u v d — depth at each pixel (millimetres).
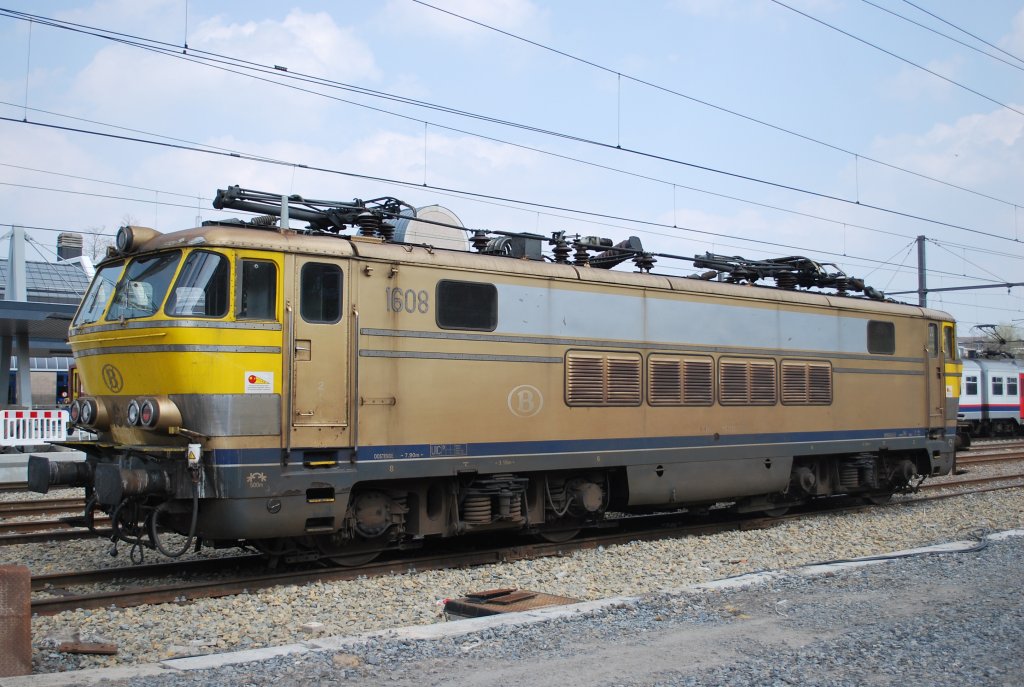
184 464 8781
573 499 11867
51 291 33188
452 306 10438
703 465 12828
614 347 11906
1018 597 8086
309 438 9227
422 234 11484
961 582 8727
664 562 10656
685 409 12648
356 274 9711
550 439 11203
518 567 10375
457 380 10406
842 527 13414
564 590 9195
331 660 6059
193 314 8812
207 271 8961
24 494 17188
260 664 5980
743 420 13344
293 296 9258
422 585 9359
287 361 9141
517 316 10984
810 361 14320
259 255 9141
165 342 8781
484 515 10773
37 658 6492
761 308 13719
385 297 9906
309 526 9438
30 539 11727
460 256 10625
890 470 16016
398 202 11148
